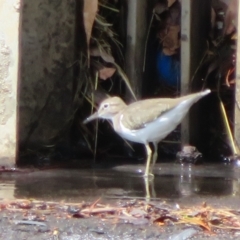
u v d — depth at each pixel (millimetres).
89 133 12148
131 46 12203
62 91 11891
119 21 12477
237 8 11133
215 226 7109
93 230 7035
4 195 8555
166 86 12648
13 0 9898
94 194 8648
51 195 8570
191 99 10148
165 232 6934
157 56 12680
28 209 7742
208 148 12148
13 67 9992
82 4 11883
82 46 12023
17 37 9945
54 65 11773
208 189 9062
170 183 9516
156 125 10203
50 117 11812
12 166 10219
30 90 11602
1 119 10070
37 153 11602
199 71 12062
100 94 12180
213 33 12375
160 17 12625
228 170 10672
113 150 12203
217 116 12102
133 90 12227
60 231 7047
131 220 7270
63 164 11102
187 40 11672
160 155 11992
